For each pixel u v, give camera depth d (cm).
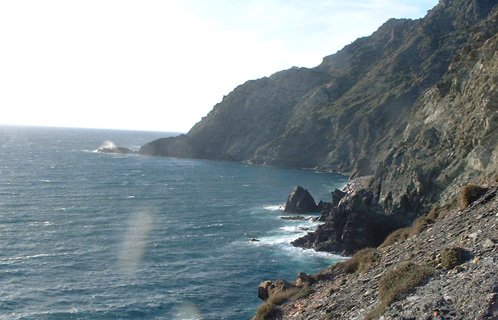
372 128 16162
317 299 1875
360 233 5094
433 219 2222
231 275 4350
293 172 16200
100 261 4672
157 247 5309
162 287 3969
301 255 5066
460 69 6116
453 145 5272
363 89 19912
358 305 1477
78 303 3541
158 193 10088
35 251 4941
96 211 7556
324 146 18225
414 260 1573
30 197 8681
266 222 7069
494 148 4016
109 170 14750
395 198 6228
